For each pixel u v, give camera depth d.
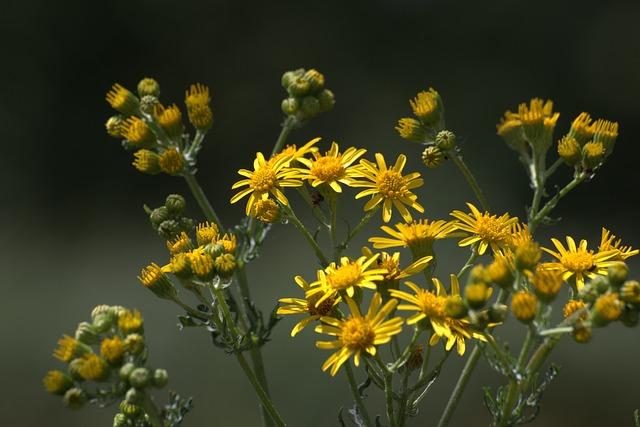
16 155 19.47
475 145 20.20
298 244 14.98
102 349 3.26
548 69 22.31
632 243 18.31
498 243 3.61
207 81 22.62
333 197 3.81
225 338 3.59
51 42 21.08
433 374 3.34
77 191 19.45
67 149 19.97
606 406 11.48
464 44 22.67
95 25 21.69
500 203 17.80
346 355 3.23
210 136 21.48
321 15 23.23
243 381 11.27
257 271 14.27
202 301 3.63
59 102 20.67
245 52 22.92
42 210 18.88
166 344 11.87
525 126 3.99
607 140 3.93
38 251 16.14
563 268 3.54
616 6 22.38
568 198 19.19
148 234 17.52
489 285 3.20
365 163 3.85
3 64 20.28
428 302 3.29
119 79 21.91
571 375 11.77
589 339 3.08
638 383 11.62
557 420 11.37
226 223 18.95
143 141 4.32
